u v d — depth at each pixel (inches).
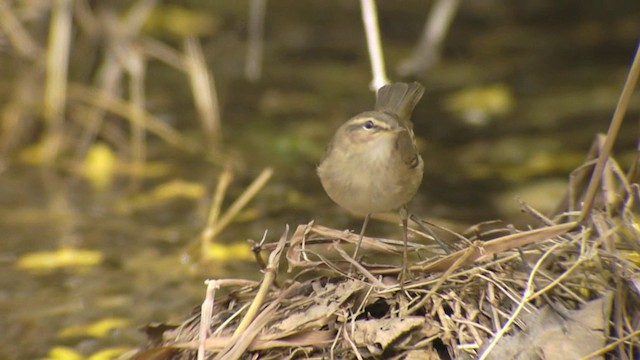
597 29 705.0
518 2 735.1
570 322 240.2
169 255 401.7
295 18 722.8
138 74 519.8
